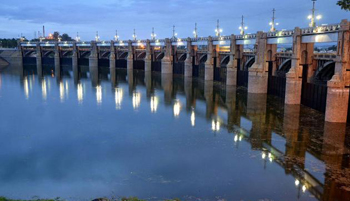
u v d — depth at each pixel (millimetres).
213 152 43156
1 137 50281
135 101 81062
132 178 35312
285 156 41344
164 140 48562
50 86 108562
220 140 48312
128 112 68000
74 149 44844
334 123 55344
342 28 53125
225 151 43500
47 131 53625
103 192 32250
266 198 30734
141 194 31688
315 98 67500
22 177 35844
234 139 48781
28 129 54812
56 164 39531
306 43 71062
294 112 65750
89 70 174875
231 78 106688
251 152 42969
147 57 165375
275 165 38469
